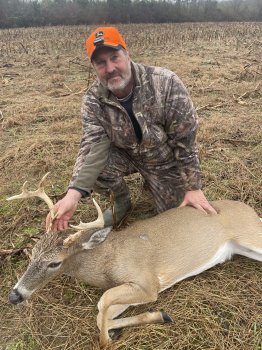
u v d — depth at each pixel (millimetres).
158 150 1380
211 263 1252
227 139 2131
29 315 1161
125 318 1096
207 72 3703
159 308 1146
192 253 1211
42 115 2627
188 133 1310
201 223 1250
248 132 2230
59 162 1979
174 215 1267
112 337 1078
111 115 1302
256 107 2695
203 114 2586
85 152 1315
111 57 1192
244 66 3896
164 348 1033
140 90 1260
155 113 1290
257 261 1307
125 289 1089
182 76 3578
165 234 1206
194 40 6648
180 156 1350
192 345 1038
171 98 1274
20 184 1831
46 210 1614
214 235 1252
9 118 2535
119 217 1544
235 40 6461
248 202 1594
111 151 1430
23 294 1083
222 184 1721
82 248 1145
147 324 1093
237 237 1285
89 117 1331
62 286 1249
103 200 1664
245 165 1867
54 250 1113
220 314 1124
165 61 4367
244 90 3016
